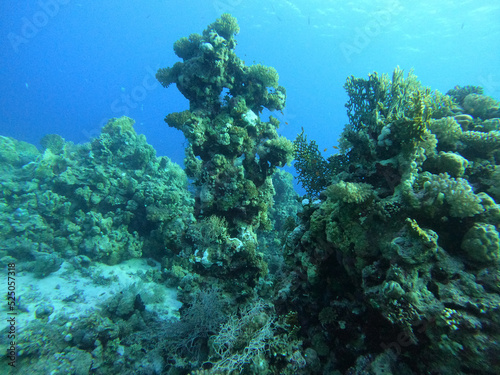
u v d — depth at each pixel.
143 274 11.61
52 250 11.29
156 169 15.05
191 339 6.90
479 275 3.14
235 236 8.66
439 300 3.04
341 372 4.39
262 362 4.91
